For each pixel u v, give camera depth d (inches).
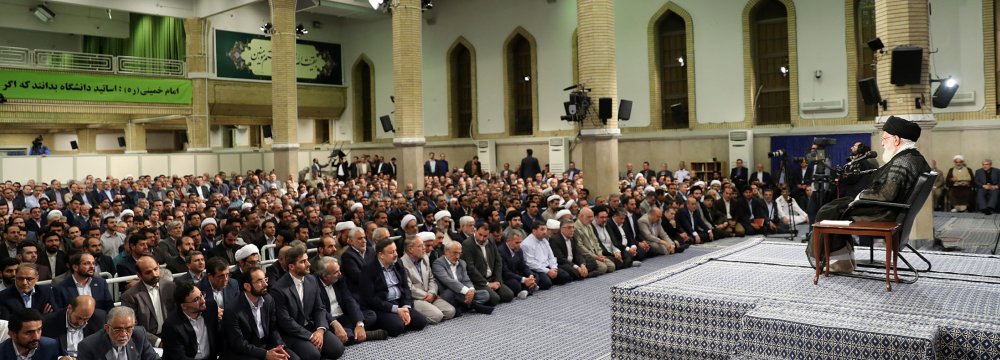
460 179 779.4
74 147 1168.2
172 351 238.1
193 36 1041.5
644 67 903.7
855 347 137.7
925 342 130.5
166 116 1047.6
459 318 342.6
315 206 471.5
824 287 176.1
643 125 909.8
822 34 785.6
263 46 1115.9
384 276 317.4
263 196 589.9
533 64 994.1
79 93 943.0
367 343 299.6
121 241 414.9
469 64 1085.1
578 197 596.7
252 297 253.4
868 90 477.7
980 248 462.9
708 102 860.6
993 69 695.1
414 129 818.2
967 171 684.7
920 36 458.9
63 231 382.3
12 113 900.0
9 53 1016.2
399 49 812.6
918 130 181.9
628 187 663.8
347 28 1203.9
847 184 358.0
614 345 183.2
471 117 1080.8
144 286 271.4
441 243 371.2
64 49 1226.6
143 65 1114.7
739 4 832.9
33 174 888.9
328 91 1189.1
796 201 672.4
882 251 236.2
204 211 486.9
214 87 1058.1
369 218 492.4
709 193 609.6
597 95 619.8
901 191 177.0
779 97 828.0
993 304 154.4
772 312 153.2
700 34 862.5
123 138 1299.2
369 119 1200.2
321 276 295.1
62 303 264.2
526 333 312.3
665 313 176.1
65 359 213.5
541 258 407.8
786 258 218.1
